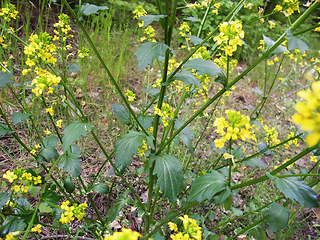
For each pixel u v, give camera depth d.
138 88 4.18
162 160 1.62
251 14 5.86
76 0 5.55
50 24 4.68
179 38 5.44
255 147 3.46
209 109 4.00
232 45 1.36
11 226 1.45
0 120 2.98
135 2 5.59
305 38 6.56
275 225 1.56
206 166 3.01
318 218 2.76
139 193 2.74
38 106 3.00
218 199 1.45
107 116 3.35
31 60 1.55
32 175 1.60
